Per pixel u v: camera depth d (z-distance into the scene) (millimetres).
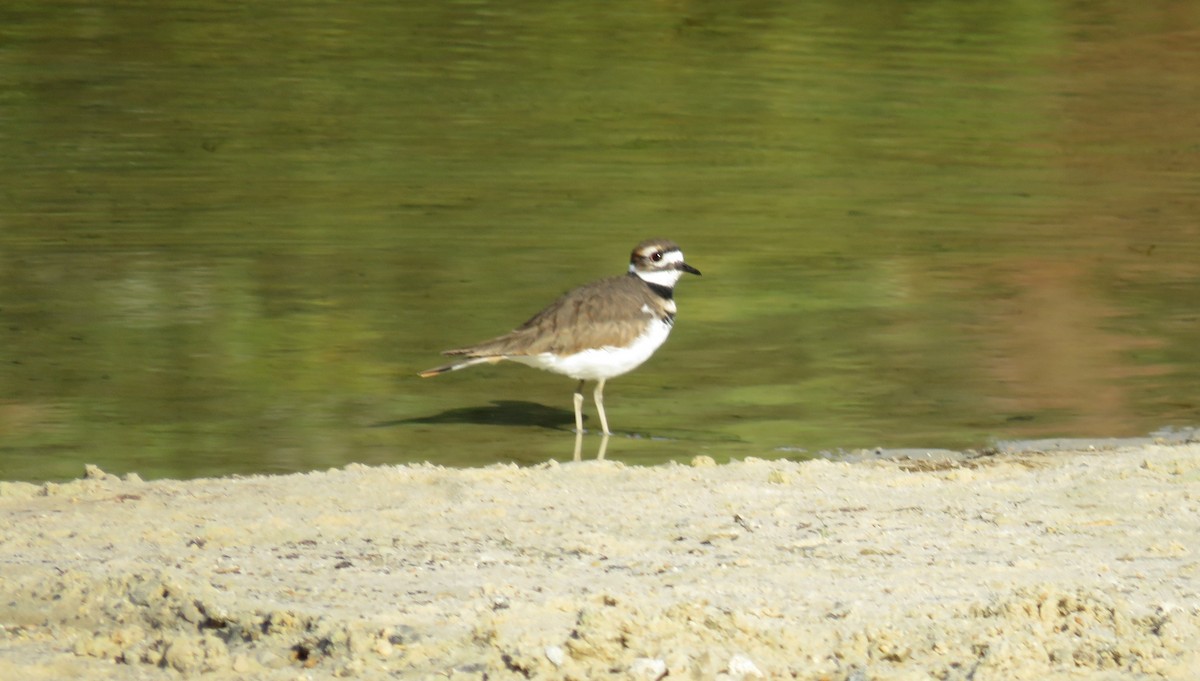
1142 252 20641
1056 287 19047
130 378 15484
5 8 34469
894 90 30406
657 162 24984
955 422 14266
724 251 20375
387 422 14430
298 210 21859
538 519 10453
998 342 16906
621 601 8383
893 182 24172
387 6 36375
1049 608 8203
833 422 14320
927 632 8047
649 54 32812
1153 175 24844
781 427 14180
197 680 7711
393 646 7941
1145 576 8977
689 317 17844
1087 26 36344
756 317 17859
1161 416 14414
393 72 30578
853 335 17188
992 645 7734
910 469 12648
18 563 9391
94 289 18297
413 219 21531
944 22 36594
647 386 15617
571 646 7727
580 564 9367
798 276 19406
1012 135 27359
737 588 8797
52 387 15109
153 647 8125
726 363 16281
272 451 13453
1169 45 34562
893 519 10453
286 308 17812
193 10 35188
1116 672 7547
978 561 9344
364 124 26859
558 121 27422
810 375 15828
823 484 11547
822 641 7965
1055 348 16688
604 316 13930
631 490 11312
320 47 32375
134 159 24344
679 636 7926
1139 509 10641
